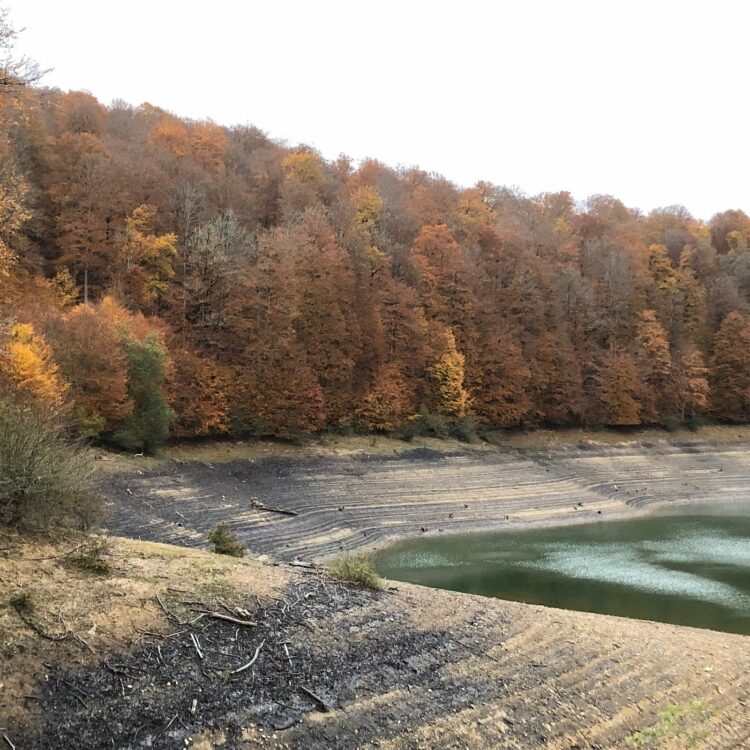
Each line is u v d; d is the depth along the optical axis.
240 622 9.66
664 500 47.38
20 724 6.52
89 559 10.61
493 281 66.69
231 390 43.66
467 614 12.52
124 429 35.22
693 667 11.56
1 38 13.79
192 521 28.56
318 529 31.88
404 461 45.59
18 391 20.72
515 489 44.31
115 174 50.06
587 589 23.89
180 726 7.16
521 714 8.91
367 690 8.79
